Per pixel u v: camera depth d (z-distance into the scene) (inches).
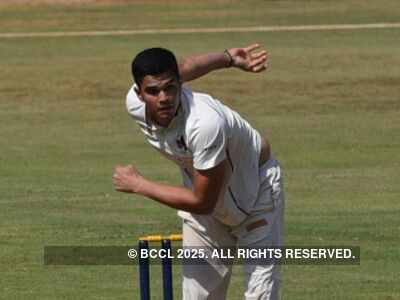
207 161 1083.3
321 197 2393.0
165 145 1107.3
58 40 5442.9
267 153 1187.3
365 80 4212.6
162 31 5708.7
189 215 1206.3
